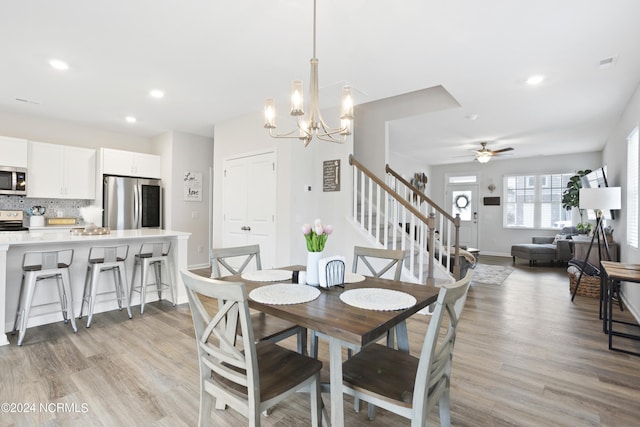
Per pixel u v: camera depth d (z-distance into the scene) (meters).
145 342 2.79
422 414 1.25
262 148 4.55
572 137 5.82
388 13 2.22
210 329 1.40
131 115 4.78
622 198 4.34
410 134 5.66
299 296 1.70
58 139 5.09
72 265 3.34
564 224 7.67
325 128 2.20
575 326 3.29
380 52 2.77
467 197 9.01
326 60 2.93
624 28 2.36
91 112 4.62
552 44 2.60
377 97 3.85
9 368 2.33
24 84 3.58
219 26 2.43
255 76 3.34
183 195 5.89
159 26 2.43
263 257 4.51
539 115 4.50
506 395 2.06
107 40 2.64
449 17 2.26
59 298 3.26
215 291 1.28
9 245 2.89
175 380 2.19
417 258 4.75
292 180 4.23
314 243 1.95
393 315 1.43
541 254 6.79
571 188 6.92
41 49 2.79
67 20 2.36
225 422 1.81
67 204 5.25
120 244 3.67
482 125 5.01
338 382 1.38
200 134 6.04
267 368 1.52
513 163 8.32
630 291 3.79
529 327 3.25
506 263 7.27
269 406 1.34
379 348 1.77
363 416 1.88
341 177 4.35
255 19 2.33
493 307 3.93
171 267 3.90
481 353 2.65
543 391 2.11
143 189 5.60
